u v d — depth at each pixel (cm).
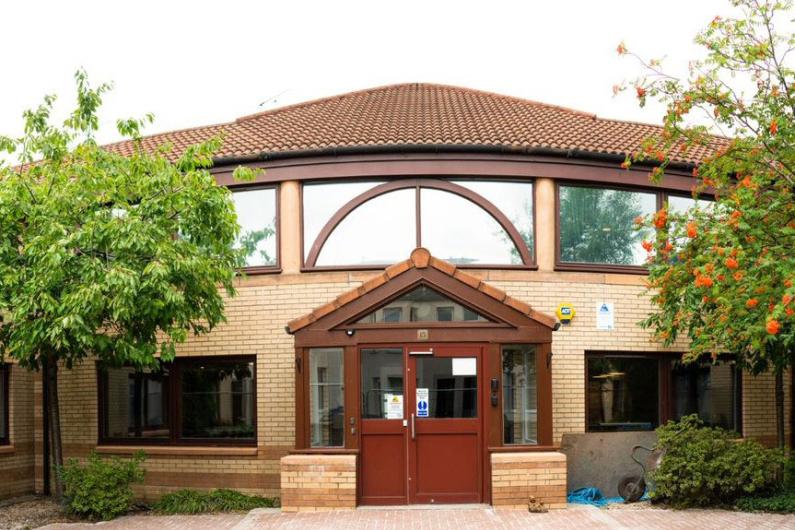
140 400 1407
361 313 1152
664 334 1167
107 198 1124
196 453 1334
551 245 1322
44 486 1436
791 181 983
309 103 1844
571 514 1063
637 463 1264
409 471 1134
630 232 1376
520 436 1148
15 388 1433
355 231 1332
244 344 1334
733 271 827
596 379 1342
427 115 1586
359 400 1143
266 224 1358
